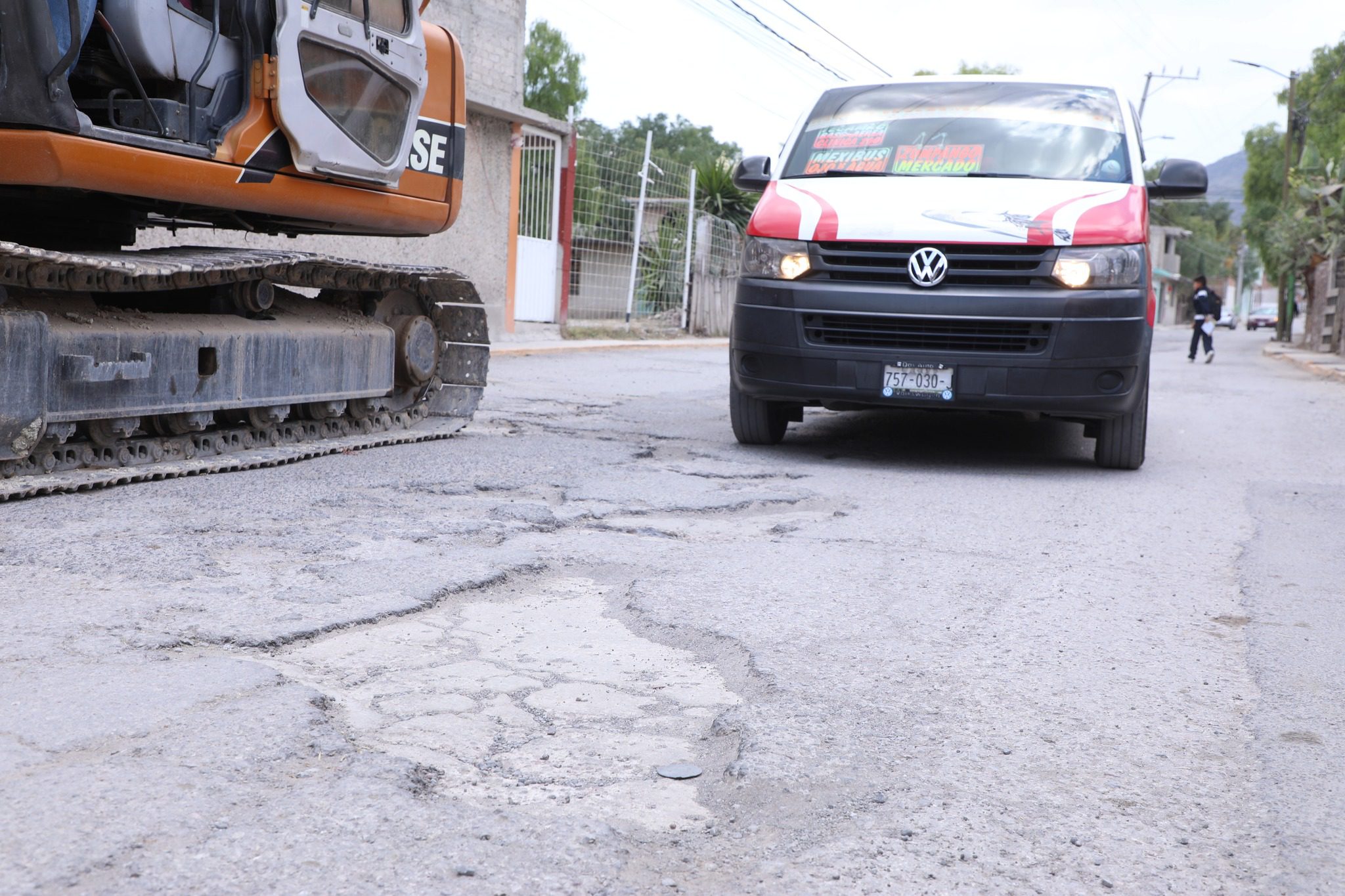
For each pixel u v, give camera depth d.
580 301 19.50
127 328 5.00
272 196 5.38
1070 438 7.93
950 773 2.39
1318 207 27.09
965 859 2.03
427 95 6.34
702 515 4.89
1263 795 2.33
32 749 2.26
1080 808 2.25
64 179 4.52
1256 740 2.62
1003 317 6.00
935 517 5.03
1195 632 3.47
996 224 6.09
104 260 4.68
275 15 5.18
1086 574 4.12
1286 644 3.36
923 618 3.50
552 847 2.00
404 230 6.45
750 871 1.96
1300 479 6.46
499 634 3.20
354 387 6.43
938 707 2.77
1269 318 71.00
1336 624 3.59
